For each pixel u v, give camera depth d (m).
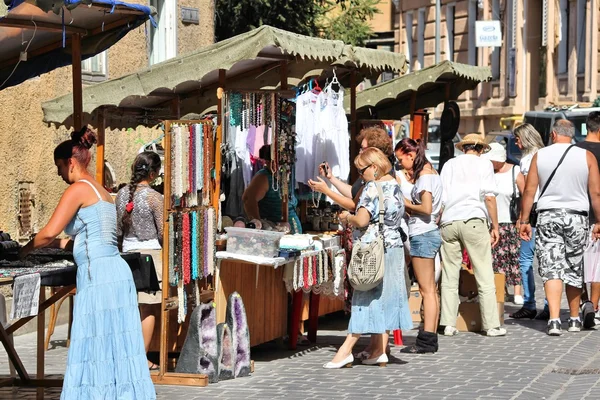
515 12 47.28
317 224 13.99
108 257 8.91
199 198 10.85
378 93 16.86
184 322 11.43
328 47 12.18
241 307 11.16
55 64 11.04
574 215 13.62
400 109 18.66
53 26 10.11
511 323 14.70
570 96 44.72
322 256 12.38
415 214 12.41
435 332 12.40
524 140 14.79
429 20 53.19
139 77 11.87
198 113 13.90
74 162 8.96
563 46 45.31
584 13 44.16
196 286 10.86
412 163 12.62
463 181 13.62
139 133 17.70
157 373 10.84
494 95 49.41
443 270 13.77
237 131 13.95
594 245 14.24
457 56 51.75
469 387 10.43
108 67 17.02
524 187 14.33
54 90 15.23
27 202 14.62
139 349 8.98
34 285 8.61
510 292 17.72
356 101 17.00
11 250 9.76
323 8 33.56
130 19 10.27
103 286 8.83
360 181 12.13
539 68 46.78
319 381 10.82
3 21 9.72
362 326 11.48
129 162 17.42
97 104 12.13
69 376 8.78
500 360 11.90
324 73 15.07
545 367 11.48
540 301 16.77
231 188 14.46
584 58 44.06
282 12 30.45
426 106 18.61
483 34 45.50
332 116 13.59
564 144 13.74
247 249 11.33
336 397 10.02
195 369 10.68
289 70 12.97
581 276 13.79
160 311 11.37
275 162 12.40
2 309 9.99
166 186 10.32
